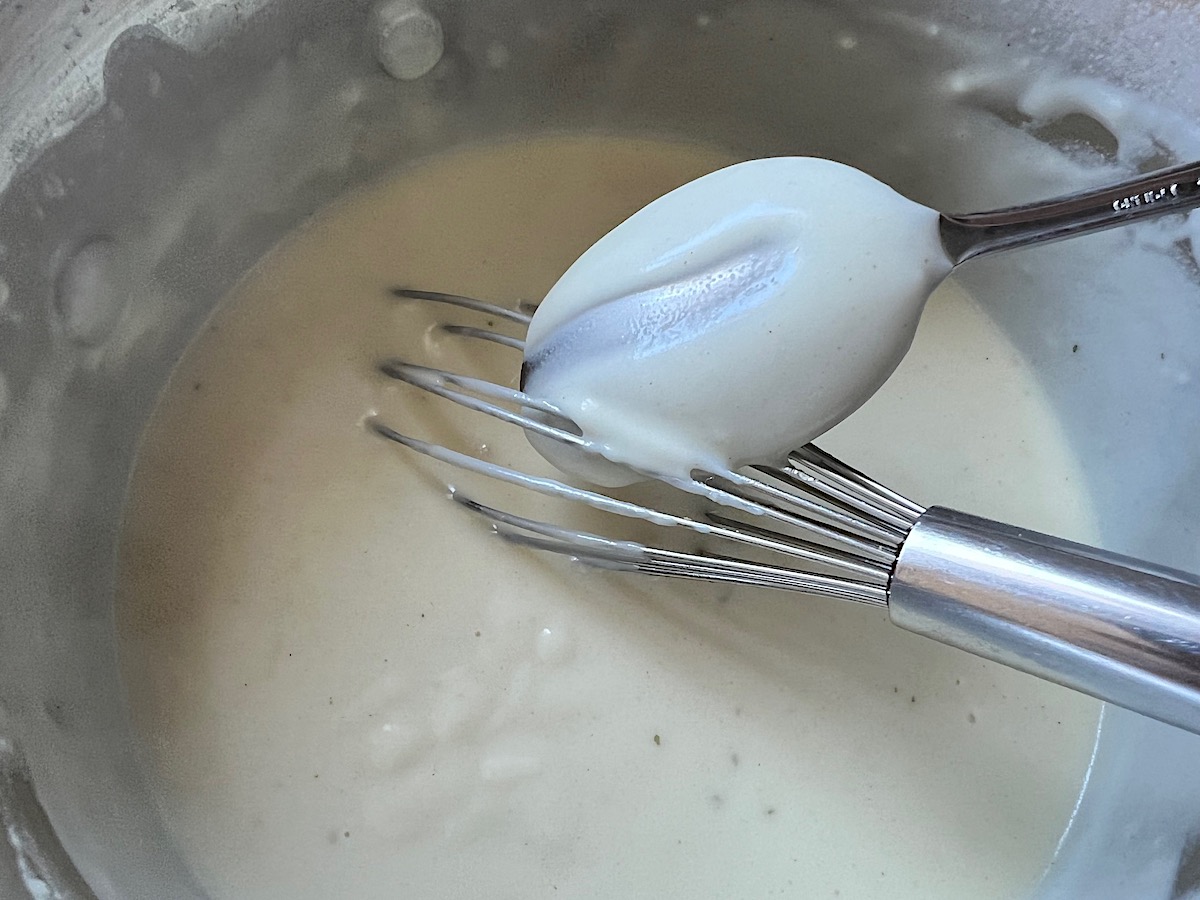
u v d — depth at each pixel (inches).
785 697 6.7
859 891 6.3
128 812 6.1
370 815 6.3
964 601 4.4
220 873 6.2
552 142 8.0
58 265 6.1
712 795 6.4
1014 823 6.6
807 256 4.8
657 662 6.7
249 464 7.0
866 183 5.0
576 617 6.7
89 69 5.8
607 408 5.2
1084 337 7.4
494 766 6.4
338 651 6.6
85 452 6.6
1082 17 6.2
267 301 7.4
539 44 7.2
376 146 7.5
